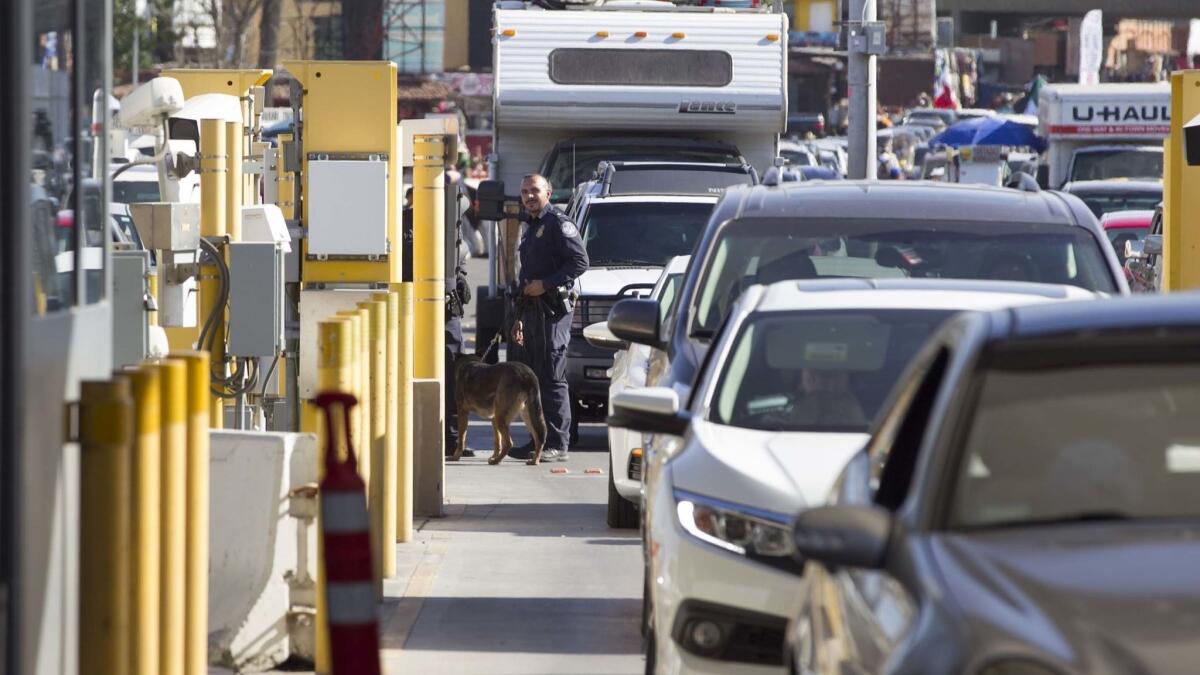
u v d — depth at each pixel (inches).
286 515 1096.2
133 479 813.2
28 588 723.4
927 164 5949.8
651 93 2878.9
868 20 3262.8
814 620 685.9
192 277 1656.0
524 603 1298.0
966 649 517.0
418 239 1797.5
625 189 2655.0
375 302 1282.0
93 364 866.8
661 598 944.3
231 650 1082.7
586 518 1713.8
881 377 1055.0
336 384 1115.3
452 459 2183.8
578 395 2373.3
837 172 5866.1
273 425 1572.3
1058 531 596.1
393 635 1190.3
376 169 1536.7
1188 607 522.3
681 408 1093.1
